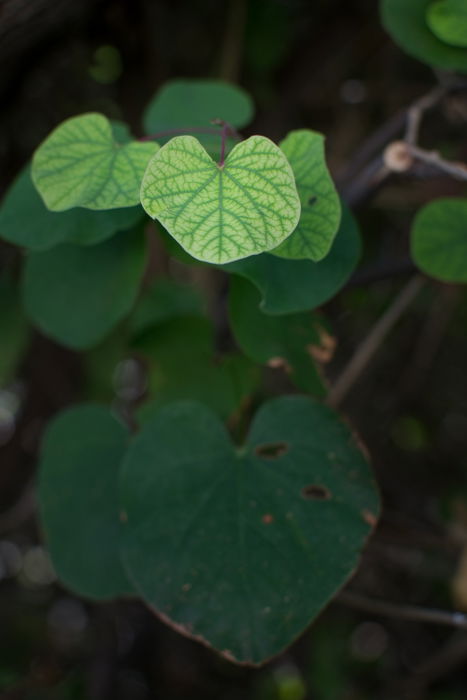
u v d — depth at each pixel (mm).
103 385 773
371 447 955
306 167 519
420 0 619
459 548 708
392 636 953
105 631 919
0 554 970
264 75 791
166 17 749
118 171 514
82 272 601
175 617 544
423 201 752
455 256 582
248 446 568
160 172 469
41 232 557
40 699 884
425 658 930
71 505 600
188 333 640
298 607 543
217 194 473
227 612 543
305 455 563
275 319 583
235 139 554
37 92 740
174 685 977
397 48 789
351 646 953
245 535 552
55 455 605
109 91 766
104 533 597
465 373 972
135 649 982
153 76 763
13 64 684
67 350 845
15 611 956
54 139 523
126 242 598
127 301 593
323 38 782
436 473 973
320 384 593
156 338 641
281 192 469
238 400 629
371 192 624
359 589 917
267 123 801
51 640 955
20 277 737
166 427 567
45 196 515
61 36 690
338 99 807
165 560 551
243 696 963
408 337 928
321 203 514
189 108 609
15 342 733
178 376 635
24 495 804
